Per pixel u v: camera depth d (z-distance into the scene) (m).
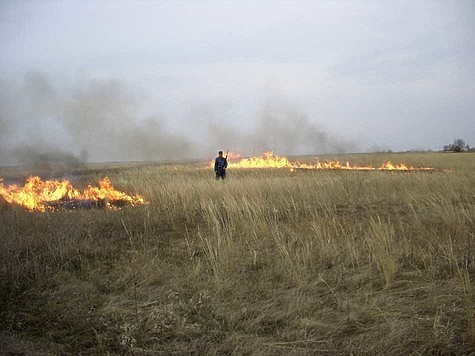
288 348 3.43
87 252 6.35
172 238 7.32
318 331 3.71
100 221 8.35
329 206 9.29
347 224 7.43
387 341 3.44
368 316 3.94
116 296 4.70
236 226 7.58
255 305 4.35
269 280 5.08
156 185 12.22
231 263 5.55
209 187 11.24
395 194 11.05
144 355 3.43
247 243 6.62
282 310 4.18
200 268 5.47
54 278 5.24
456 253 5.59
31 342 3.71
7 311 4.34
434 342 3.34
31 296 4.74
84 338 3.78
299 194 10.68
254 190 10.70
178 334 3.77
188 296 4.68
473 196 9.95
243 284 4.96
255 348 3.44
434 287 4.50
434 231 6.59
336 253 5.78
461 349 3.25
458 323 3.66
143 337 3.71
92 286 5.00
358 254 5.77
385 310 4.04
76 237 7.02
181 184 11.76
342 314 4.03
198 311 4.23
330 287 4.78
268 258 5.84
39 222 8.06
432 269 5.07
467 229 6.68
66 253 6.14
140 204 10.73
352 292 4.60
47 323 4.07
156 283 5.13
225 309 4.26
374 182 12.95
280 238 6.68
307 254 5.70
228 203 8.70
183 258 6.10
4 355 3.46
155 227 8.15
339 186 11.76
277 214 8.80
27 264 5.56
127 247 6.75
